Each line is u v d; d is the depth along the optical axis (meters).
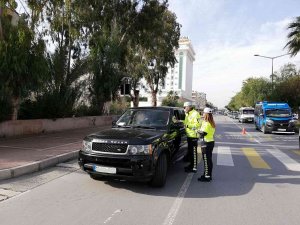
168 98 70.62
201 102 112.38
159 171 7.04
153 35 31.14
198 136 9.04
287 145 16.56
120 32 27.05
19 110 16.48
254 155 12.55
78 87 22.09
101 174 6.81
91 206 5.82
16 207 5.70
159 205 5.96
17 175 8.00
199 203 6.14
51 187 7.07
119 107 35.44
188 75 130.75
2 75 13.81
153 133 7.46
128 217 5.30
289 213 5.66
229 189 7.24
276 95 39.22
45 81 16.19
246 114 44.09
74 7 20.41
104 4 24.25
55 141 13.82
